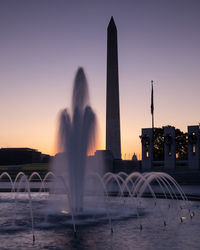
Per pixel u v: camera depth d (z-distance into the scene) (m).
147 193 32.47
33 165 128.12
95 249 12.43
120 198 30.56
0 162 147.88
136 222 18.09
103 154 65.38
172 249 12.40
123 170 64.12
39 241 13.69
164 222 17.41
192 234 15.05
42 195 34.31
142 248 12.57
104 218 19.34
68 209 22.80
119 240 13.89
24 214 20.89
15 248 12.58
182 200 28.52
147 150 63.19
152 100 73.56
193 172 56.75
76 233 15.24
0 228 16.39
